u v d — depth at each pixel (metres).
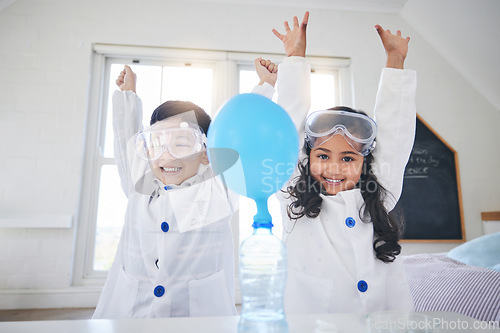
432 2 2.54
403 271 0.88
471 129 2.74
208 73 2.72
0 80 2.44
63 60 2.51
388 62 0.94
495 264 1.32
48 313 2.10
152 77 2.68
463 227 2.58
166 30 2.63
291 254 0.90
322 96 2.81
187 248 0.92
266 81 0.95
